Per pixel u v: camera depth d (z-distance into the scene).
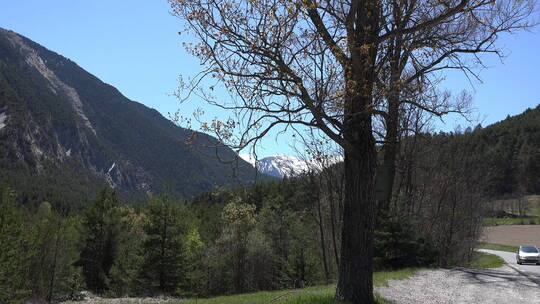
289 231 44.34
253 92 8.80
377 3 9.40
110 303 25.53
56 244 34.88
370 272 9.85
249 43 8.67
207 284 43.72
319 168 28.28
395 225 25.72
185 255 37.50
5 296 25.12
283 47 8.95
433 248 28.50
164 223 36.91
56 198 190.75
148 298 30.72
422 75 12.55
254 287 44.00
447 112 10.80
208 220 67.50
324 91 8.76
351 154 9.78
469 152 41.81
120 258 41.66
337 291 9.96
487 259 46.56
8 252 25.16
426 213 37.00
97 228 45.50
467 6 10.39
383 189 10.47
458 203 40.28
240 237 43.59
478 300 13.69
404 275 19.16
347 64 9.05
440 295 14.22
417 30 9.78
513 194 127.00
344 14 9.65
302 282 37.81
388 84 9.90
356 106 9.60
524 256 35.88
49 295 34.28
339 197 31.52
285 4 8.35
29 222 33.00
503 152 133.50
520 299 14.21
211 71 8.55
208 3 8.62
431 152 36.59
